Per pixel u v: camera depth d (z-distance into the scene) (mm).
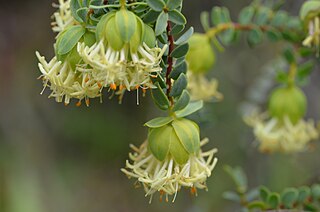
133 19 267
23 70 814
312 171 530
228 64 640
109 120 809
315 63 419
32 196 727
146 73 269
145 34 270
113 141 813
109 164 829
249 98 491
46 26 823
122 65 266
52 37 825
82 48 267
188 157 285
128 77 271
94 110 812
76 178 811
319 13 351
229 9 649
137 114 804
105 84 267
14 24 826
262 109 515
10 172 738
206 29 377
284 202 355
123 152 821
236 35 387
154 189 287
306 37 368
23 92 806
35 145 782
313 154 533
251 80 625
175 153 284
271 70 478
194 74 375
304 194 355
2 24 823
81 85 277
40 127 800
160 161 287
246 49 638
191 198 624
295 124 405
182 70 286
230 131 604
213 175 610
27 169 757
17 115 792
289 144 405
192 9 670
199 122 390
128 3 277
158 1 271
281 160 537
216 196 607
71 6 276
